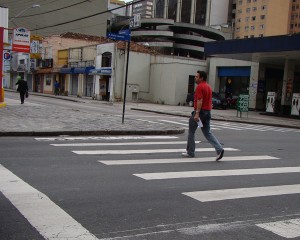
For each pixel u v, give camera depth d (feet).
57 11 231.09
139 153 30.48
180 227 14.90
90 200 17.57
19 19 221.05
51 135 37.76
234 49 96.02
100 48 140.46
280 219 16.47
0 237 13.14
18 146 30.71
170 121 65.57
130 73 135.54
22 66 202.18
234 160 29.78
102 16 244.22
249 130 58.18
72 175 21.99
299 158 32.42
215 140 29.14
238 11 426.51
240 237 14.23
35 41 181.78
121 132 41.78
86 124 45.11
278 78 123.65
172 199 18.45
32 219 14.87
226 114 94.22
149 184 20.93
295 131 62.80
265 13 402.52
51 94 173.78
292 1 460.55
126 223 15.01
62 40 173.37
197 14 399.24
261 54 97.25
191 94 126.82
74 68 155.02
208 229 14.85
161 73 135.64
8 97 108.47
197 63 139.13
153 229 14.53
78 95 153.99
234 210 17.34
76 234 13.62
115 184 20.54
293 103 94.02
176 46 306.96
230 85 131.13
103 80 139.03
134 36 303.27
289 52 89.10
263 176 24.52
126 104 121.39
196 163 27.63
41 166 23.85
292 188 21.75
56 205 16.60
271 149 37.11
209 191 20.18
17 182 19.81
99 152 29.86
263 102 119.75
